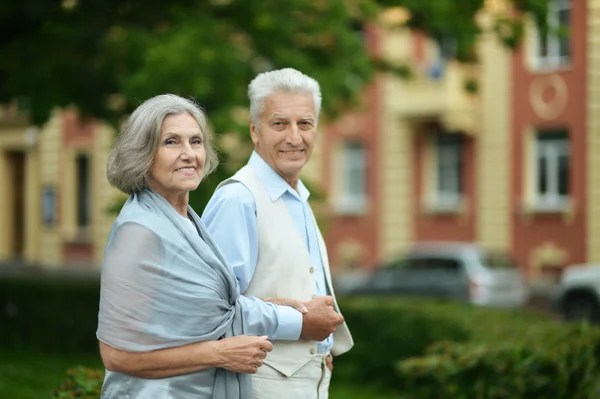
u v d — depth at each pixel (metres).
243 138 10.97
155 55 10.93
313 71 11.81
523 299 21.59
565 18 25.19
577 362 6.86
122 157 3.50
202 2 12.45
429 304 11.41
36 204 34.84
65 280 15.23
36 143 34.56
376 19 13.16
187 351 3.39
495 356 6.54
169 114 3.54
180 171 3.52
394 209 28.45
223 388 3.50
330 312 3.95
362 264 29.03
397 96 27.84
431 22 13.27
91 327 13.93
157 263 3.37
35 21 12.03
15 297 14.27
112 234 3.42
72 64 12.25
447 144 27.64
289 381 3.99
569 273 19.97
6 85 12.12
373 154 28.83
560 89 25.31
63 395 4.69
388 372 10.86
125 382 3.40
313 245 4.27
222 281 3.54
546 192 25.80
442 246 27.38
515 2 14.19
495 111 26.56
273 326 3.78
